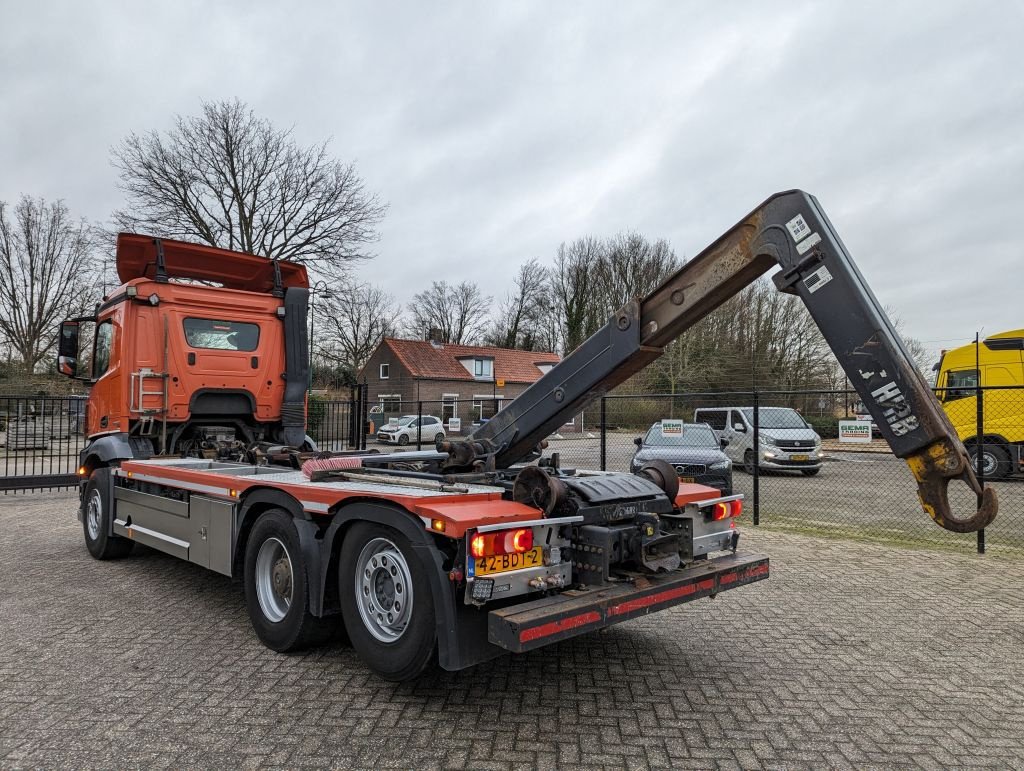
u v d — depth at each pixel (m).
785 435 15.06
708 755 2.90
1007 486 13.84
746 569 3.97
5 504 10.98
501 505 3.27
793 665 3.99
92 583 5.78
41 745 2.90
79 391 27.95
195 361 6.78
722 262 3.40
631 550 3.46
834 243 3.01
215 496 4.81
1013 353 14.49
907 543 7.88
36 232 38.19
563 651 4.21
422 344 44.50
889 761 2.87
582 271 49.97
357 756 2.83
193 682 3.62
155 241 6.71
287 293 7.42
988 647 4.33
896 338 2.92
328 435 19.39
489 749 2.91
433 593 3.05
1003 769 2.81
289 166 28.36
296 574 3.90
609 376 3.93
